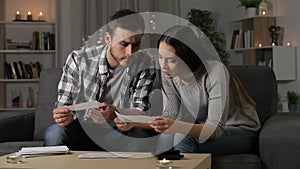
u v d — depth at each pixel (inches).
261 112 119.6
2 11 248.4
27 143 112.4
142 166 73.0
